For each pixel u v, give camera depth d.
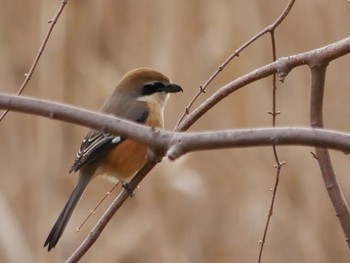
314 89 6.74
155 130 4.95
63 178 11.91
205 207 11.55
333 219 11.49
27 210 11.70
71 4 12.55
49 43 12.30
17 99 5.08
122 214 11.88
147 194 11.62
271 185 11.62
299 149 11.69
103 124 5.03
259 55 11.99
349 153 4.63
